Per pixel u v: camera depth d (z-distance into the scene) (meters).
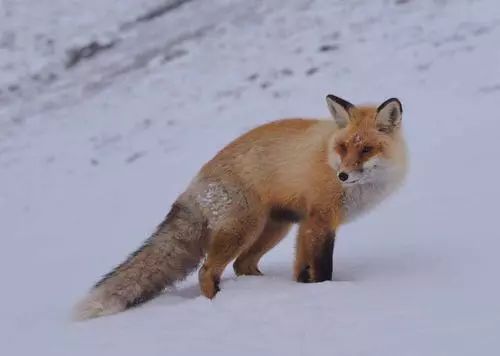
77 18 29.02
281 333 6.54
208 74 24.23
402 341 5.84
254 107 21.55
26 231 17.94
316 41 23.95
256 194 8.83
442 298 6.94
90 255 14.40
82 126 23.52
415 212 10.89
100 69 26.31
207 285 8.63
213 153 19.48
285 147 8.83
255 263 9.48
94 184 19.95
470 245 8.64
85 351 6.61
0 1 30.22
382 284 7.77
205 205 8.80
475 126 15.45
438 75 19.47
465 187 11.71
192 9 28.34
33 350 6.93
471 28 21.42
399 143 8.64
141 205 17.59
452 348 5.52
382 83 20.19
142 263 8.72
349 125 8.50
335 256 9.73
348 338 6.14
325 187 8.55
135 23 28.31
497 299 6.65
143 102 23.78
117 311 8.36
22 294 11.57
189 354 6.16
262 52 24.45
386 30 23.17
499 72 18.41
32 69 27.00
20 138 23.73
